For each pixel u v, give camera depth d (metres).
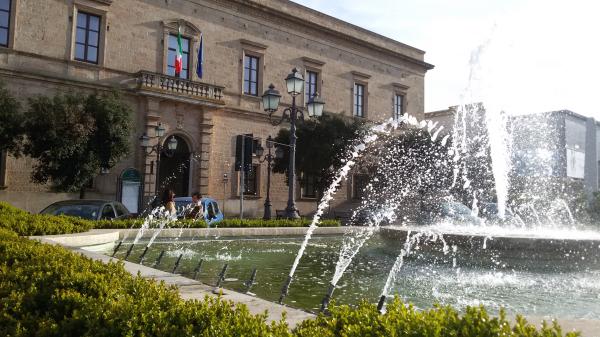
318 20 34.78
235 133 29.56
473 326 2.32
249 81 30.78
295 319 3.74
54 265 4.42
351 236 16.05
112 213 14.21
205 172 27.61
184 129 26.91
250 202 29.92
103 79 24.23
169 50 27.00
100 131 21.03
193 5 28.02
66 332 2.91
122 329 2.76
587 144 37.56
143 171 24.83
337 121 29.52
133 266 6.70
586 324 3.38
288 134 29.30
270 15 31.62
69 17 23.27
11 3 21.70
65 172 20.28
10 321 3.15
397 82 40.25
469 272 8.37
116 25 24.86
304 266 8.94
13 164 21.42
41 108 19.89
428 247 9.59
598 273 8.23
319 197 32.91
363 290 6.70
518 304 5.91
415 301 6.03
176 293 3.69
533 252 8.46
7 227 9.14
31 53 22.02
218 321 2.77
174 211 14.66
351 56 36.94
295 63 33.22
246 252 11.05
